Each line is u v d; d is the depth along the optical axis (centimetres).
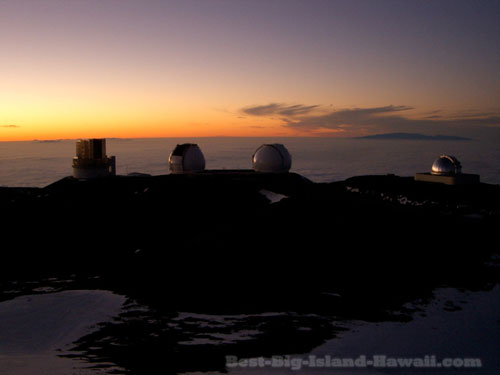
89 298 1944
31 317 1698
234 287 2038
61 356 1258
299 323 1562
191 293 1970
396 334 1458
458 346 1350
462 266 2358
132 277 2305
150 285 2127
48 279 2367
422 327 1534
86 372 1062
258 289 2002
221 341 1370
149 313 1717
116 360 1201
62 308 1809
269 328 1508
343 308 1745
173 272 2311
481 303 1816
